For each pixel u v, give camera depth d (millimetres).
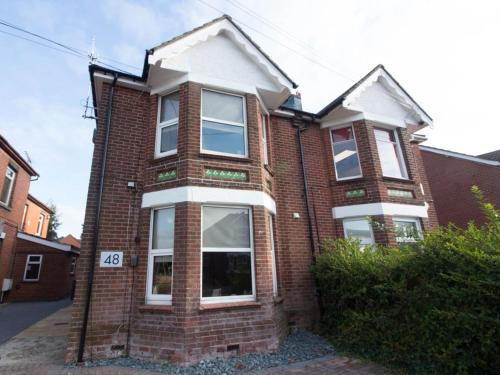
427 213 10078
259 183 7230
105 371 5215
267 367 5367
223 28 7910
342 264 6797
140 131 7570
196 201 6477
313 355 5941
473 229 4973
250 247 6859
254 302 6359
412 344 4879
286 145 9312
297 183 9055
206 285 6262
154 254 6660
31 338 7965
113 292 6285
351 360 5547
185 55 7453
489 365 4074
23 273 17703
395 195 9141
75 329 5875
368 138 9344
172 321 5824
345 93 9320
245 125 7719
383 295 5559
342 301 6652
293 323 7727
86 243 6355
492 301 4090
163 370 5262
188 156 6719
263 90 8227
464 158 14922
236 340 5988
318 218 8961
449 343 4328
